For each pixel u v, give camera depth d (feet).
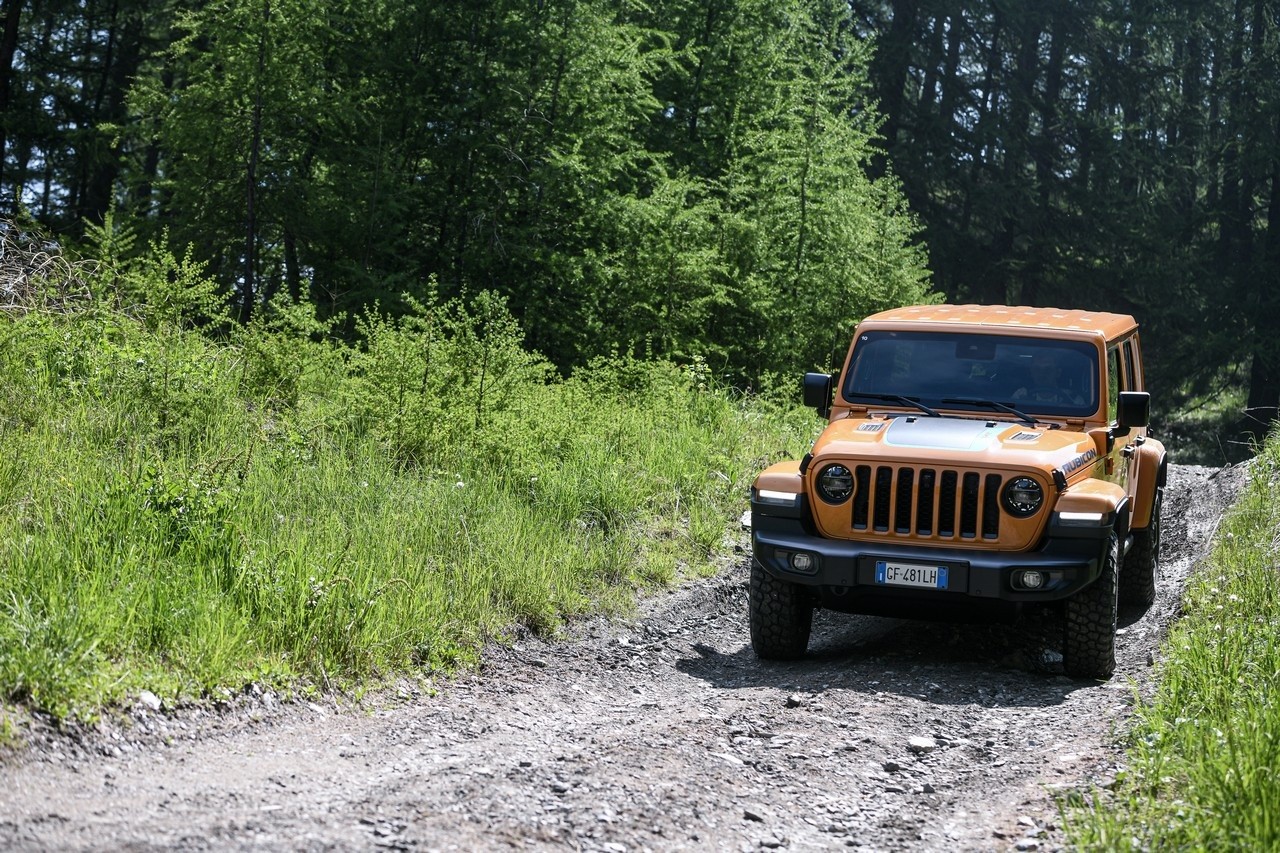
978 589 23.56
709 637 28.35
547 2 70.90
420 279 69.62
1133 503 30.73
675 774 17.07
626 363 56.24
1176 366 136.36
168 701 17.52
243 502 25.88
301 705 19.17
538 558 28.53
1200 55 154.61
